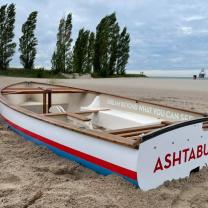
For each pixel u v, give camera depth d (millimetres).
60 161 3711
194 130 3373
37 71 36906
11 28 36375
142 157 2904
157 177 3066
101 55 43250
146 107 5148
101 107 6074
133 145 2867
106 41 43250
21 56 38531
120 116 5121
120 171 3061
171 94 14094
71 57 41094
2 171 3393
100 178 3215
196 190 3156
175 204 2879
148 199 2869
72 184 3115
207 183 3303
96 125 5496
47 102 6500
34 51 38781
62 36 40469
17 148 4262
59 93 6406
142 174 2938
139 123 4691
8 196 2838
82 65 42688
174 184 3184
